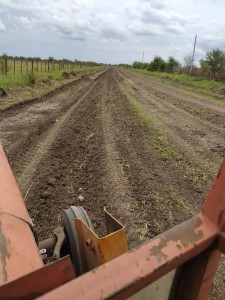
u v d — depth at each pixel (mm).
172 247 1245
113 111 13445
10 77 18578
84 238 2305
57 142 8203
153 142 8703
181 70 62562
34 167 6336
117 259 1166
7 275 1552
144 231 4289
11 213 2102
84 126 10297
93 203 5047
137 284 1113
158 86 30953
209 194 1376
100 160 7016
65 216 3031
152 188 5617
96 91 22047
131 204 5004
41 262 1764
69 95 18422
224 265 3682
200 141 9227
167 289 1460
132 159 7148
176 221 4609
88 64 109812
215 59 41281
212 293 3215
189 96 22328
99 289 1061
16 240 1846
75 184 5707
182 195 5457
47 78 22906
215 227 1343
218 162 7375
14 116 11141
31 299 1224
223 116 13906
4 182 2518
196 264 1406
